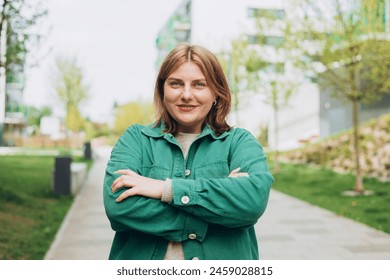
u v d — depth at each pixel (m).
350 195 10.81
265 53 16.58
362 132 17.02
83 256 5.58
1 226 6.69
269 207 9.93
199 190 1.39
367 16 10.10
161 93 1.66
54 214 8.45
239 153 1.54
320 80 12.58
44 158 23.72
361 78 11.05
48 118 47.34
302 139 30.91
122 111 61.00
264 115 32.06
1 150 34.97
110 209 1.43
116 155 1.57
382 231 7.23
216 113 1.63
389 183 12.20
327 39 10.29
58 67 29.12
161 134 1.59
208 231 1.47
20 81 9.43
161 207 1.40
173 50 1.58
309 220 8.34
